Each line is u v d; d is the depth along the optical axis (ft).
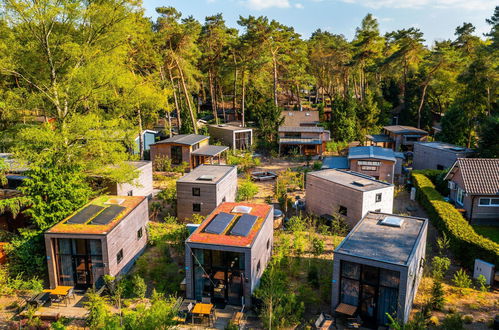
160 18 159.74
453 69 208.23
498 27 191.11
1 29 81.71
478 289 63.41
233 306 59.16
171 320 49.55
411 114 222.89
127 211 70.18
